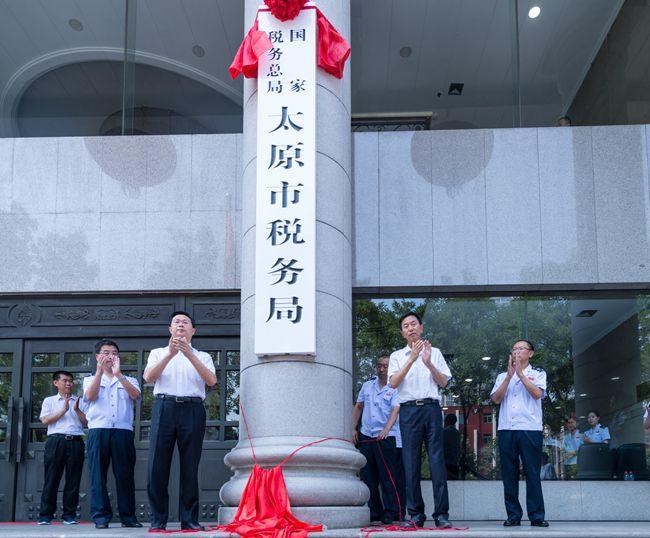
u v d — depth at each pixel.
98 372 7.62
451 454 9.13
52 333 9.66
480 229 9.66
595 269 9.52
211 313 9.63
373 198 9.79
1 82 10.58
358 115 10.05
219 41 10.52
